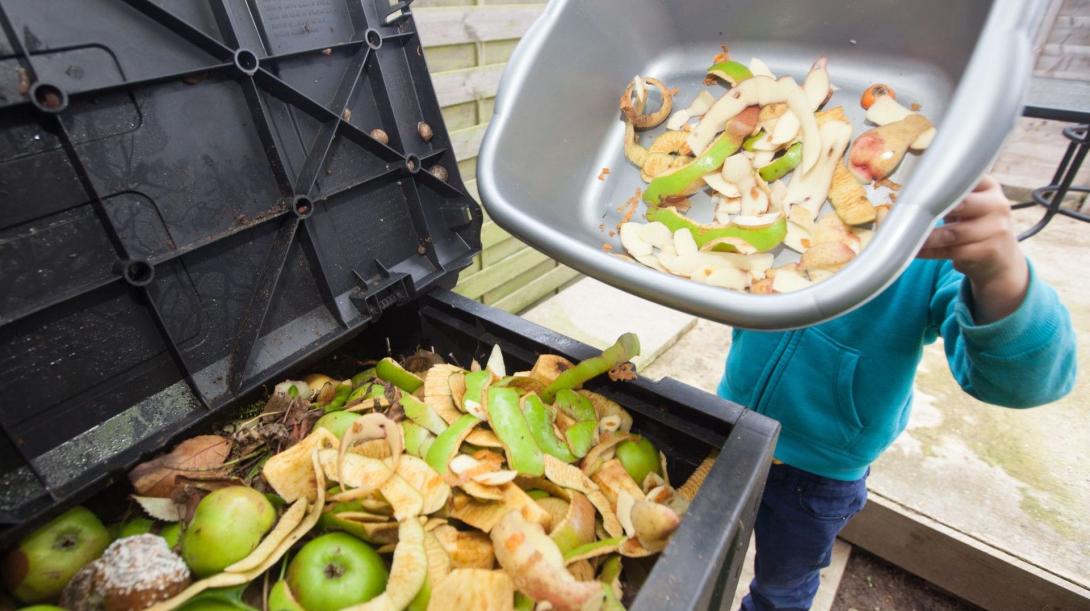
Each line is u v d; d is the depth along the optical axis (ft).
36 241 1.56
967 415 4.31
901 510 3.60
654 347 5.08
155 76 1.69
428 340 2.71
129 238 1.72
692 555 1.47
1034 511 3.57
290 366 2.10
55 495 1.59
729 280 1.64
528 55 1.73
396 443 1.85
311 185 2.08
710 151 1.87
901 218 1.06
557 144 1.87
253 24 1.96
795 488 2.72
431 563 1.61
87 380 1.70
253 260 2.03
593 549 1.66
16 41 1.45
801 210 1.69
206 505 1.61
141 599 1.46
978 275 1.56
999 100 1.06
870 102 1.72
